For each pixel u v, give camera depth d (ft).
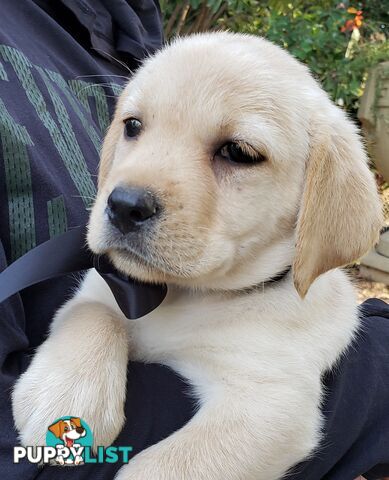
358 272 2.95
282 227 1.04
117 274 0.97
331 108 1.11
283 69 1.07
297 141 1.03
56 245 0.93
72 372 0.93
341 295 1.15
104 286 1.07
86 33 1.37
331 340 1.06
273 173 1.01
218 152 1.00
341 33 3.35
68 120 1.11
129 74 1.46
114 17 1.47
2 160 0.95
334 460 1.02
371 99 2.98
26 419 0.90
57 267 0.92
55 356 0.94
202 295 1.05
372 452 1.04
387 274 2.82
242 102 0.99
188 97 0.99
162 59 1.07
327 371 1.05
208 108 0.98
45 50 1.20
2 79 1.02
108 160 1.10
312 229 1.02
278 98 1.03
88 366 0.93
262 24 3.07
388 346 1.14
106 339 0.98
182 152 0.97
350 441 1.03
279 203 1.03
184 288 1.06
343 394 1.04
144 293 0.97
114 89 1.33
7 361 0.93
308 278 1.01
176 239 0.93
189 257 0.95
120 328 1.02
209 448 0.92
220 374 1.00
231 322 1.02
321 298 1.09
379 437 1.05
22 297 1.01
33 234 0.97
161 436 0.93
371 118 2.97
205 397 0.99
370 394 1.05
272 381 0.99
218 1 2.64
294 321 1.04
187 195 0.94
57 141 1.06
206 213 0.96
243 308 1.03
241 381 0.99
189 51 1.06
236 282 1.03
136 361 1.01
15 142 0.96
